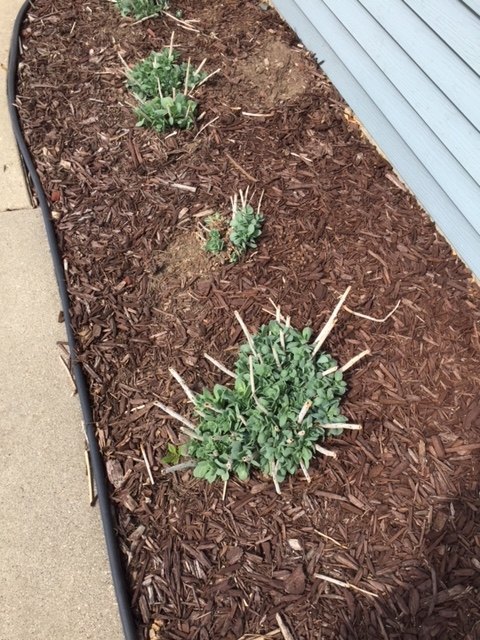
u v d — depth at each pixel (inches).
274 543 77.7
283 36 145.1
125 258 107.5
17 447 89.4
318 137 124.7
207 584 75.2
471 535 76.9
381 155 121.8
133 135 126.3
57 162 123.2
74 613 76.0
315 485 81.8
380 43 109.8
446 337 95.0
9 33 152.8
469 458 83.0
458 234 103.5
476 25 85.3
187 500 81.7
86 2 156.3
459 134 95.2
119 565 76.2
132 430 88.3
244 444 81.3
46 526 82.5
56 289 107.3
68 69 140.6
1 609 76.3
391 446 84.7
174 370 93.0
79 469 87.2
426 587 73.6
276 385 83.8
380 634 70.6
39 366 97.6
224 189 116.1
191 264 106.1
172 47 139.2
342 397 89.0
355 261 105.0
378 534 77.7
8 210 119.2
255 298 100.8
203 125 126.4
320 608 72.7
